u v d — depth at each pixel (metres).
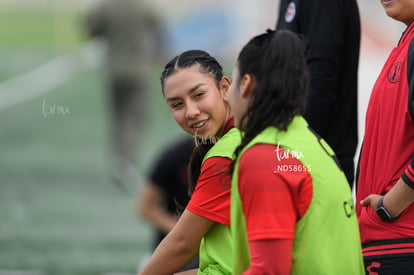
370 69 25.61
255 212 8.66
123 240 25.17
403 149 10.16
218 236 9.93
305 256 8.82
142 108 38.22
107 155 39.12
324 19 12.25
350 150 12.70
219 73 10.15
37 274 21.31
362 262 9.40
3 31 93.31
